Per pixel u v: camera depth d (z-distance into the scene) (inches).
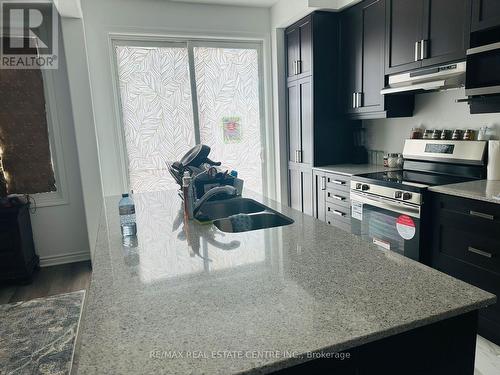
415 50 106.6
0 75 134.6
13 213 123.8
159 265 47.6
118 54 145.3
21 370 81.4
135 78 148.3
